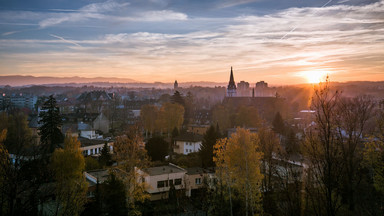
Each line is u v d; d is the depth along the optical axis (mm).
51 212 25641
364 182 22281
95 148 69562
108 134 112938
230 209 30781
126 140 36812
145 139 91625
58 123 64125
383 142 24109
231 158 31078
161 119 96500
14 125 66938
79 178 35188
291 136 50781
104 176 43469
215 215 32062
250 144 31062
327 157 14461
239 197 31500
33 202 17203
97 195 34719
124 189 33906
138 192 35406
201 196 35750
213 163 53062
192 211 36281
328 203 14594
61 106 180000
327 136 14648
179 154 72000
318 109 15109
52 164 34156
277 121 92375
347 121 18969
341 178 16344
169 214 36062
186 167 51562
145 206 38812
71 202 26375
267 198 27891
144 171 40375
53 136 62875
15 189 15852
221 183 31812
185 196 40219
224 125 112875
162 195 40594
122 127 130750
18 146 17844
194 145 73000
